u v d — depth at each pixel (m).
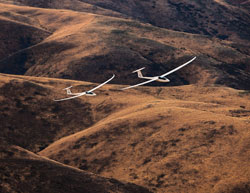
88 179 120.38
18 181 109.75
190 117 169.12
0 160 119.94
